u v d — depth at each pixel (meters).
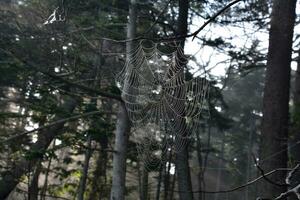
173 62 7.96
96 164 20.81
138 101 9.65
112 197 10.92
